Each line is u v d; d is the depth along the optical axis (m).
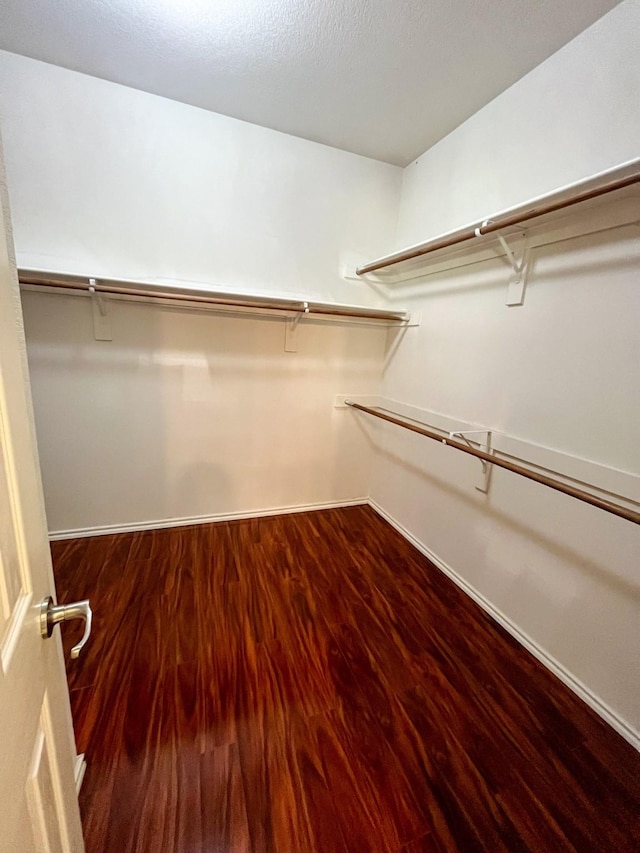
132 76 1.78
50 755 0.58
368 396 2.74
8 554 0.47
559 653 1.47
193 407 2.32
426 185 2.24
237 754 1.12
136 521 2.34
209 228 2.13
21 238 1.82
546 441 1.53
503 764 1.14
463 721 1.26
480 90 1.70
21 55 1.68
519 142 1.62
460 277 1.97
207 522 2.50
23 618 0.50
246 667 1.42
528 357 1.60
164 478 2.35
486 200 1.81
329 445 2.73
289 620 1.67
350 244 2.46
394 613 1.76
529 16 1.32
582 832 0.99
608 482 1.30
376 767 1.10
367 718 1.25
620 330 1.26
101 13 1.42
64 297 1.94
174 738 1.15
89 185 1.88
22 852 0.44
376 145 2.23
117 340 2.08
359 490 2.91
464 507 1.96
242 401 2.42
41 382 2.00
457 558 2.01
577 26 1.33
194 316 2.20
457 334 2.00
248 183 2.16
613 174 1.08
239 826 0.95
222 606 1.73
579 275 1.38
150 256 2.04
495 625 1.72
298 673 1.40
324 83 1.74
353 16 1.37
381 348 2.71
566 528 1.45
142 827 0.94
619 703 1.27
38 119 1.76
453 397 2.04
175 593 1.80
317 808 1.00
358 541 2.38
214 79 1.76
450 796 1.05
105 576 1.90
